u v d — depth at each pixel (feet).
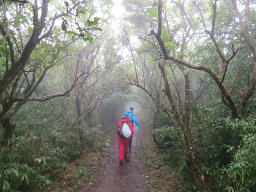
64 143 18.76
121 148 19.40
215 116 13.58
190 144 12.12
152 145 25.70
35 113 18.20
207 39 16.01
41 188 12.66
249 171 8.32
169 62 13.07
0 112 11.20
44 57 12.14
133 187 14.67
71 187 13.99
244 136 9.39
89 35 7.76
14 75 9.70
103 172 17.31
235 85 14.62
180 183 14.70
